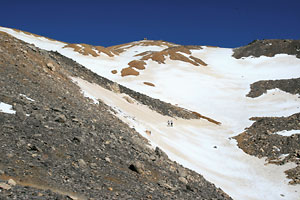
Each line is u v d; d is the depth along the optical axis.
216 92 77.62
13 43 34.38
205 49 143.00
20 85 24.30
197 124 55.34
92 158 17.67
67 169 14.59
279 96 70.25
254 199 28.31
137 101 55.03
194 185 24.23
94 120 26.80
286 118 52.03
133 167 19.59
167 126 47.38
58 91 29.22
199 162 36.09
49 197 10.23
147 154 25.47
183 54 120.75
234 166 37.12
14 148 14.16
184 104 67.19
